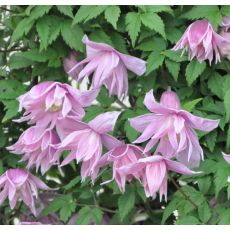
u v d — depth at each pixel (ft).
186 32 1.65
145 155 1.62
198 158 1.63
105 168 1.76
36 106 1.65
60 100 1.62
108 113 1.60
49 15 1.80
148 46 1.77
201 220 1.71
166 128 1.58
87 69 1.69
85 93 1.61
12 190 1.77
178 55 1.73
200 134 1.72
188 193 1.75
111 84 1.72
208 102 1.80
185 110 1.61
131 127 1.74
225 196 1.78
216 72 1.78
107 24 1.83
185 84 1.83
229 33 1.76
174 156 1.64
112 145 1.66
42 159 1.76
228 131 1.66
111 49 1.66
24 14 1.81
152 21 1.70
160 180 1.56
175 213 1.85
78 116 1.61
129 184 1.81
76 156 1.60
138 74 1.72
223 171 1.68
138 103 1.80
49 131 1.69
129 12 1.74
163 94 1.69
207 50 1.63
